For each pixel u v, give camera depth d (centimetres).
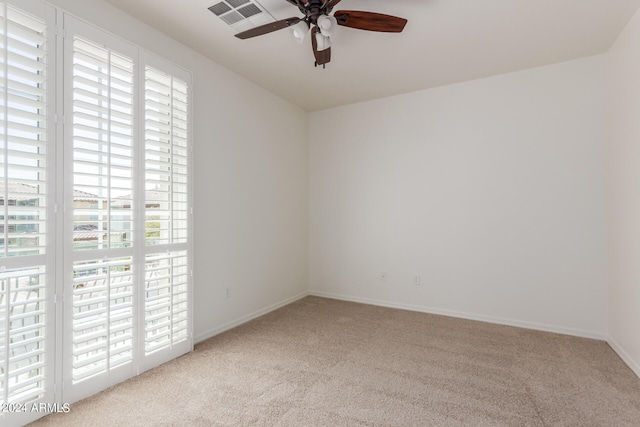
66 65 170
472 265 324
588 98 276
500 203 311
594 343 262
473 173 324
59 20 167
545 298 292
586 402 178
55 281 167
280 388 193
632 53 217
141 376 205
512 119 306
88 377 181
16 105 154
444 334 282
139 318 207
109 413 167
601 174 272
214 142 280
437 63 286
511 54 270
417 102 353
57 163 167
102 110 184
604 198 271
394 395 186
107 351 189
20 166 151
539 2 201
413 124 355
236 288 305
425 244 349
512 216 306
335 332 288
